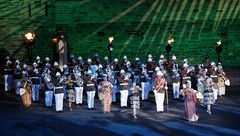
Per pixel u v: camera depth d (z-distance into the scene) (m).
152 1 43.22
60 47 41.09
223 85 30.03
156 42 43.59
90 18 42.69
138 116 23.47
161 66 32.97
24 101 27.39
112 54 43.25
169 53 43.81
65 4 42.09
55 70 32.69
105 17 42.88
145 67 33.09
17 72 32.41
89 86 26.03
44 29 41.66
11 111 25.94
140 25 43.34
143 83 29.38
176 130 19.73
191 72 32.59
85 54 42.91
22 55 41.16
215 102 27.66
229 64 44.22
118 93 32.50
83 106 27.34
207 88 24.02
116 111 25.23
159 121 21.94
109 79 28.55
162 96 24.28
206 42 44.00
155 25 43.47
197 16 43.72
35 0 41.28
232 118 22.48
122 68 33.56
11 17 40.91
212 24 44.00
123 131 19.73
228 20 44.09
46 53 41.81
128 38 43.28
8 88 34.09
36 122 22.34
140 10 43.22
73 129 20.45
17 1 40.94
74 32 42.56
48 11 41.62
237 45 44.12
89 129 20.34
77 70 31.92
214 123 21.23
